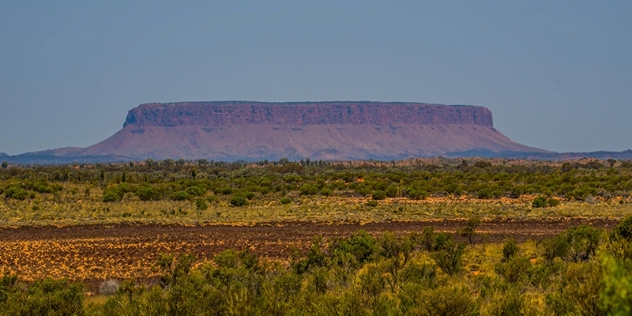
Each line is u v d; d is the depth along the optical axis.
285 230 119.38
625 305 30.56
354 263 79.19
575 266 55.50
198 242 106.81
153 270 85.12
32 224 129.50
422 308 48.78
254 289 63.62
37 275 84.56
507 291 51.78
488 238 105.12
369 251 85.19
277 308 50.72
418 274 65.94
